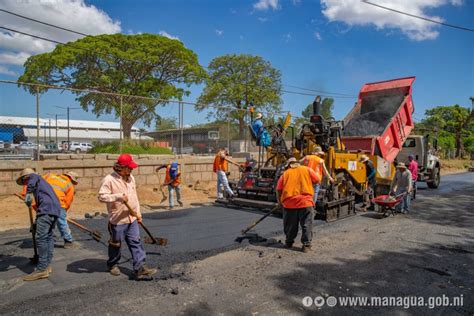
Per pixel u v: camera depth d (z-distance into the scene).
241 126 16.39
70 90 10.62
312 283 4.62
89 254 5.55
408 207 9.59
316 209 8.41
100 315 3.66
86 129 15.48
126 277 4.66
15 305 3.84
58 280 4.52
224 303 3.99
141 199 10.65
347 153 9.80
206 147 15.27
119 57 24.23
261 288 4.42
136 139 13.37
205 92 33.16
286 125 9.98
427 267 5.31
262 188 9.30
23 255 5.45
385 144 11.29
